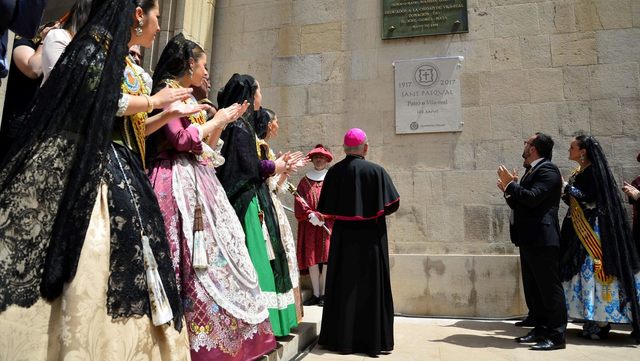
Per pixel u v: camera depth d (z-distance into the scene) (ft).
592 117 16.33
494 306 15.60
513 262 15.69
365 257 11.55
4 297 4.41
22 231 4.60
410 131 17.66
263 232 9.91
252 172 9.59
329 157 17.80
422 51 18.16
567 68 16.78
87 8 5.92
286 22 19.76
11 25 5.31
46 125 4.85
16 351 4.33
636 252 12.93
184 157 7.55
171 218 6.96
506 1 17.66
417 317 15.90
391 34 18.51
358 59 18.74
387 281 11.54
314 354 10.98
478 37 17.72
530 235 11.76
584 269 12.98
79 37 5.17
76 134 4.92
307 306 16.28
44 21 18.70
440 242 16.78
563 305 11.64
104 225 4.92
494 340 12.55
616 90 16.29
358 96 18.49
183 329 5.55
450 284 16.02
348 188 11.89
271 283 9.53
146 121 6.12
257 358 7.79
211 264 7.02
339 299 11.51
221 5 20.47
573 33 16.92
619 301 12.46
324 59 19.07
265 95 19.42
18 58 6.95
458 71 17.67
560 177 12.00
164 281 5.36
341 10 19.25
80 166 4.82
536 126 16.70
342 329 11.14
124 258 4.95
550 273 11.66
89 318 4.54
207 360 6.52
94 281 4.66
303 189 17.35
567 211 15.42
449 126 17.39
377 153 17.87
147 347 4.96
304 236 16.75
